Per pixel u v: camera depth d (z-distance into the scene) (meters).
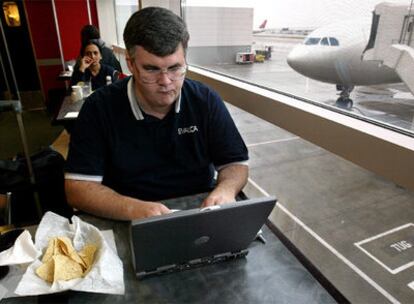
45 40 4.70
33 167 1.55
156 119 1.02
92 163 0.98
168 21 0.83
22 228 0.81
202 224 0.58
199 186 1.15
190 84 1.12
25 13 4.45
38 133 3.61
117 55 4.57
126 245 0.77
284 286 0.66
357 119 0.89
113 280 0.63
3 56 4.38
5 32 4.41
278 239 0.80
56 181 1.53
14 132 3.63
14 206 1.52
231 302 0.61
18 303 0.60
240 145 1.13
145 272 0.66
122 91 1.03
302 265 0.72
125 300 0.61
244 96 1.35
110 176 1.08
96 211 0.88
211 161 1.17
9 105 1.29
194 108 1.08
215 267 0.71
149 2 2.22
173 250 0.63
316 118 0.95
